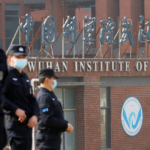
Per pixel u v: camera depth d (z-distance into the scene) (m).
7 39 117.25
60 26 110.44
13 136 12.22
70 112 41.22
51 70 14.23
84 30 42.69
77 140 41.19
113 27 44.41
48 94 13.85
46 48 98.06
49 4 110.75
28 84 12.45
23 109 12.13
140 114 44.62
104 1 102.00
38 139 13.90
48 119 13.45
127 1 97.56
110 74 42.06
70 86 40.84
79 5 117.06
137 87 44.47
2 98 8.77
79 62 40.09
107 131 43.19
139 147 44.44
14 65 12.35
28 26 39.53
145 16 93.94
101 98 43.06
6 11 117.06
